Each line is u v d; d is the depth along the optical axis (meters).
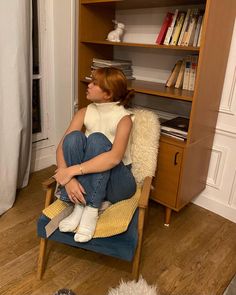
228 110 1.91
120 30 2.18
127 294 1.34
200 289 1.49
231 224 2.04
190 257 1.70
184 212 2.15
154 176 1.88
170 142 1.78
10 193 2.03
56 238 1.38
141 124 1.71
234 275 1.57
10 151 1.96
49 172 2.61
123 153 1.42
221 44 1.68
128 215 1.38
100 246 1.32
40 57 2.36
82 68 2.23
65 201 1.44
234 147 1.96
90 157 1.40
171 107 2.21
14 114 1.91
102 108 1.56
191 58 1.87
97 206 1.37
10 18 1.75
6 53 1.79
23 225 1.90
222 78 1.85
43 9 2.26
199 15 1.73
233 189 2.02
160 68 2.20
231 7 1.64
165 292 1.45
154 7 2.08
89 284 1.49
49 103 2.56
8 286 1.44
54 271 1.55
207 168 2.10
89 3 2.02
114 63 2.19
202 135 1.85
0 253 1.65
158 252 1.73
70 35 2.24
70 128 1.61
